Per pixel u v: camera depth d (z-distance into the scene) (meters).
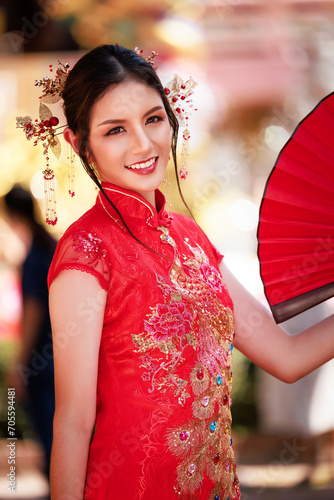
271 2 7.35
